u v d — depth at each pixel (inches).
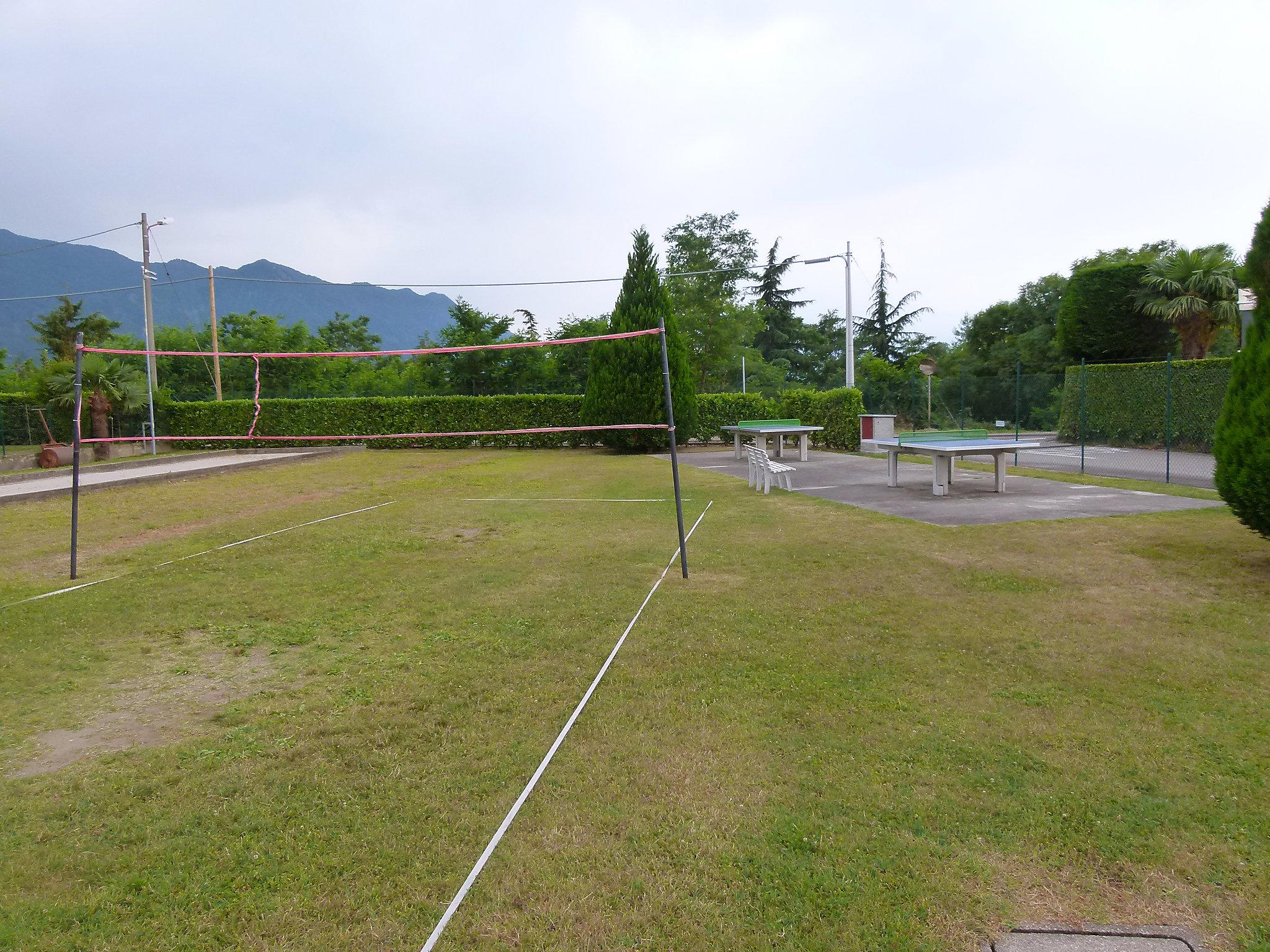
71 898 93.0
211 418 955.3
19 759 130.6
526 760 125.3
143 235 948.6
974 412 1030.4
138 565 286.0
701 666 166.4
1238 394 239.0
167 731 140.9
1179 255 837.8
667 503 428.8
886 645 177.6
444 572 266.1
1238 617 191.8
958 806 108.3
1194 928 83.6
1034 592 221.5
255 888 94.3
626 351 820.0
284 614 217.0
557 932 84.8
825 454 766.5
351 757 128.0
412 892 92.7
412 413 966.4
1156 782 113.6
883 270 1963.6
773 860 96.9
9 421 950.4
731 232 1700.3
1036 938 82.5
